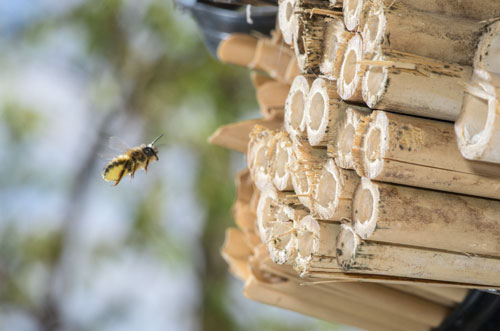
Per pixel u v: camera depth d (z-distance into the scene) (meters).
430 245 0.33
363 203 0.33
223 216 0.89
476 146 0.31
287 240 0.35
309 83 0.34
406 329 0.40
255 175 0.36
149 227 0.89
